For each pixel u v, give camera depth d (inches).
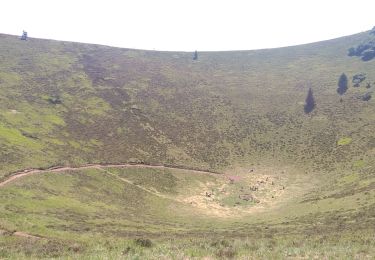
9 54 6112.2
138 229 1814.7
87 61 6776.6
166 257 832.3
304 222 1879.9
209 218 2539.4
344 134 4443.9
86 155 3582.7
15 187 2114.9
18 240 1203.2
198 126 4992.6
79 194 2449.6
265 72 7170.3
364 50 7190.0
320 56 7741.1
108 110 4940.9
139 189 3070.9
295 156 4249.5
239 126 5039.4
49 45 7219.5
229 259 816.9
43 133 3782.0
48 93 4992.6
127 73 6505.9
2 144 2942.9
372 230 1315.2
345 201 2143.2
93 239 1360.7
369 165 3299.7
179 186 3408.0
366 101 5093.5
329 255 845.2
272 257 829.2
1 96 4416.8
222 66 7603.4
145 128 4704.7
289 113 5280.5
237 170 4025.6
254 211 2854.3
